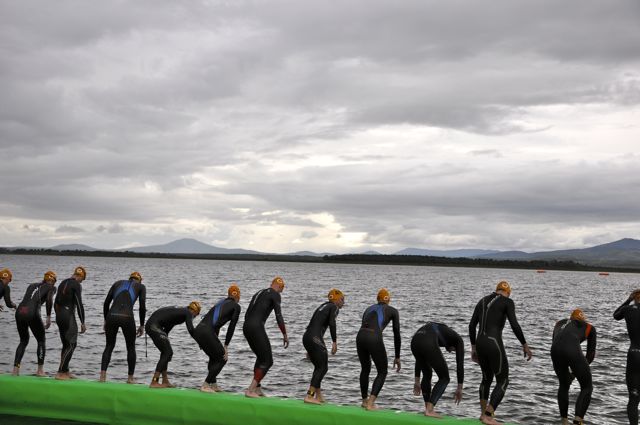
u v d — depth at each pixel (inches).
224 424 392.5
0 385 427.2
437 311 1742.1
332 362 828.0
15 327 1104.2
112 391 412.8
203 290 2593.5
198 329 421.7
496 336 375.6
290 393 652.1
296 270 7760.8
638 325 376.5
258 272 6151.6
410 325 1347.2
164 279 3752.5
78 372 725.3
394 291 2940.5
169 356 436.5
